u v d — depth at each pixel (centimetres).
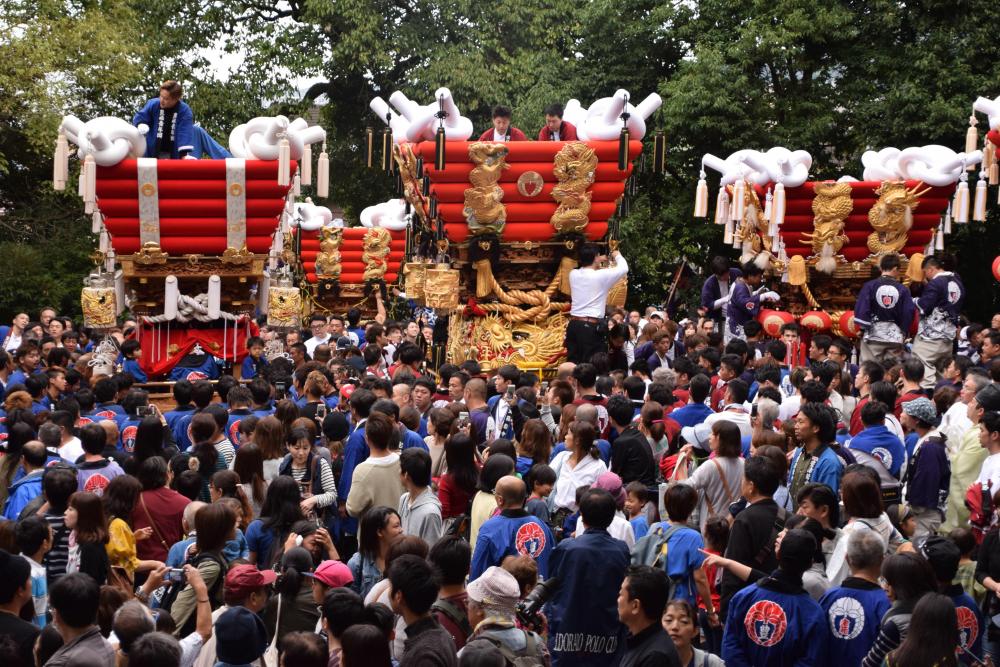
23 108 3406
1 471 1101
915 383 1221
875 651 651
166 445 1127
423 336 2112
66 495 887
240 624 639
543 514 887
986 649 812
